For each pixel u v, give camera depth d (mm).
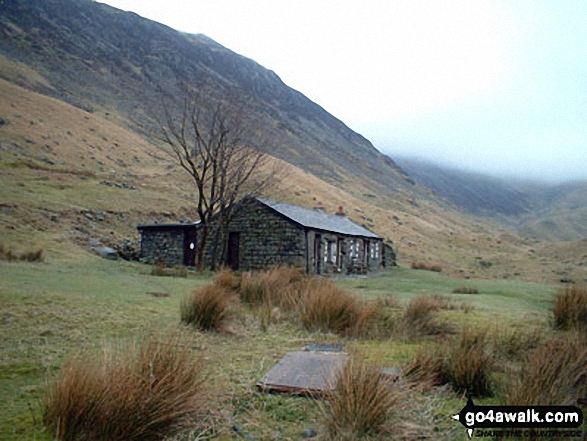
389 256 34281
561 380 3559
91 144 57188
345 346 5578
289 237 21344
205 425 3125
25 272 10281
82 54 130125
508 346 5422
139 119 97812
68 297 7516
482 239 73250
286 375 4109
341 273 25234
